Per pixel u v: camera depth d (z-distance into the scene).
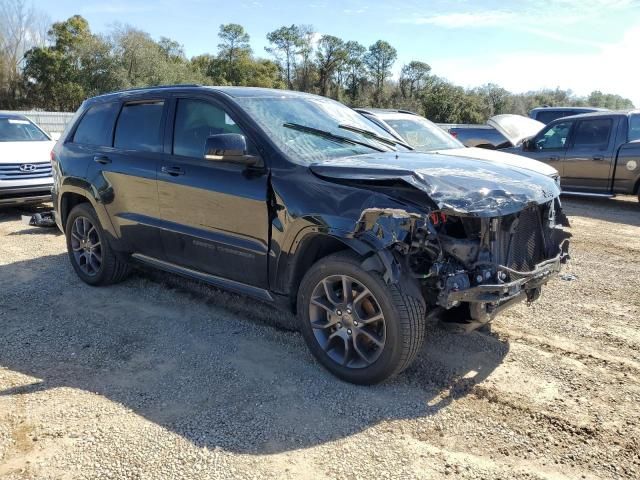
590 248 7.37
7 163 8.84
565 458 2.88
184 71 53.81
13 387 3.57
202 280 4.45
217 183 4.06
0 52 50.47
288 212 3.63
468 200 3.24
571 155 10.90
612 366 3.89
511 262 3.54
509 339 4.33
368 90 69.69
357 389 3.55
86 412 3.28
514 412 3.31
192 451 2.92
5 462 2.82
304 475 2.74
